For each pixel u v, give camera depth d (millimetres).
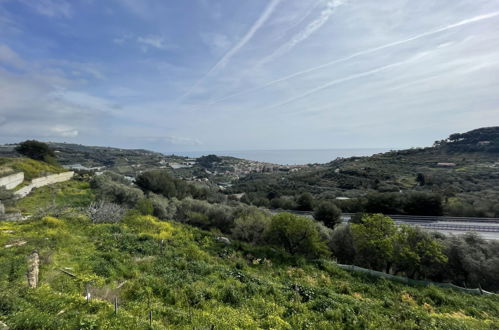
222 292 10094
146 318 7355
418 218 33938
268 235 21062
